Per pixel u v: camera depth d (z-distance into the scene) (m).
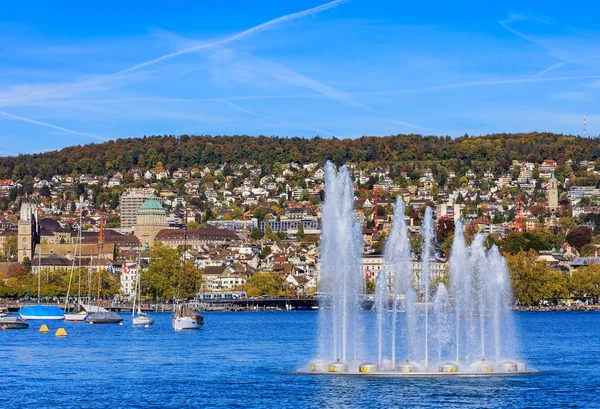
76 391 191.25
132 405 175.62
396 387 185.75
